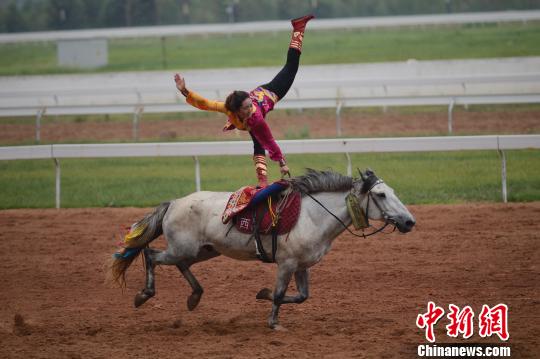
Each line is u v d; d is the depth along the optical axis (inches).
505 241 759.1
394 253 739.4
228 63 2405.3
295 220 506.0
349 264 706.2
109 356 472.4
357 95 1732.3
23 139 1503.4
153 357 469.7
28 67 2591.0
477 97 1448.1
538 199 938.7
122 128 1619.1
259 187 511.8
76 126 1674.5
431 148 927.0
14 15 4298.7
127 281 676.7
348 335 507.5
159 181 1122.7
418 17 2918.3
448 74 1905.8
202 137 1417.3
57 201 998.4
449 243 764.0
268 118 1662.2
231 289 641.0
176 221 534.3
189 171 1198.3
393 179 1061.1
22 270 709.9
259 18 4119.1
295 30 529.0
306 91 1759.4
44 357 471.8
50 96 1835.6
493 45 2395.4
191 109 1523.1
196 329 532.4
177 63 2488.9
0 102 1838.1
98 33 3031.5
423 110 1670.8
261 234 510.6
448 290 610.5
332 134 1393.9
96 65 2600.9
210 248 538.0
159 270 707.4
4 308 594.6
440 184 1031.0
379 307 572.4
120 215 940.0
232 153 964.6
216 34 3169.3
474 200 954.7
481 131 1352.1
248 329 528.4
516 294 590.9
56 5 4170.8
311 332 514.9
